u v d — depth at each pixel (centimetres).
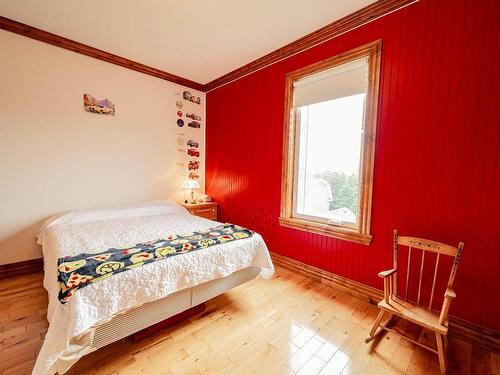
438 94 175
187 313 187
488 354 154
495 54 152
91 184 298
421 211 186
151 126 345
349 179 238
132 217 280
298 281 253
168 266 155
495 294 157
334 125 248
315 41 244
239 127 343
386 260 206
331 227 240
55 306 125
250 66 312
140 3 202
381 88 202
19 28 236
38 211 264
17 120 246
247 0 196
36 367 110
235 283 207
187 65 321
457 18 165
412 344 162
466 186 166
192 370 138
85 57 282
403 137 192
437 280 179
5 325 173
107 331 134
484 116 158
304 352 154
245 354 151
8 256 249
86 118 288
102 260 150
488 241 159
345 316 192
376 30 204
